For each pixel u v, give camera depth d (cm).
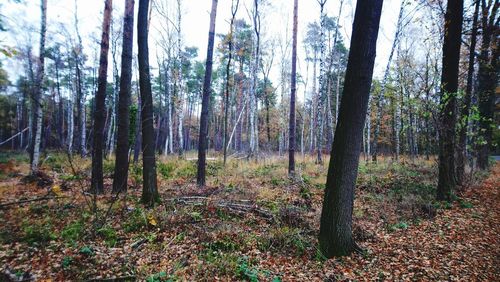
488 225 680
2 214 643
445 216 756
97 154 923
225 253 533
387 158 2286
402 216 774
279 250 566
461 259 522
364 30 496
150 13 1614
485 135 1462
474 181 1098
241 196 934
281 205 812
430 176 1216
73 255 486
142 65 803
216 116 4741
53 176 1123
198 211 763
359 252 542
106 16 949
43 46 1145
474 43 1077
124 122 951
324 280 456
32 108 1391
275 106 4106
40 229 582
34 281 405
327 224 545
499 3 1157
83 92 2294
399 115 2153
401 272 479
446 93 871
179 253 531
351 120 516
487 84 1323
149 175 807
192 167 1519
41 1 1135
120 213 712
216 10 1159
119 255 507
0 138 2344
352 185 536
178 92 2375
